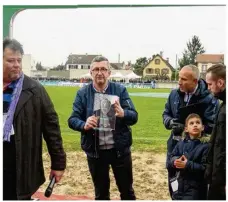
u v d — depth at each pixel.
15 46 3.01
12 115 2.96
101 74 3.69
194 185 3.51
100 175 3.79
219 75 3.26
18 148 2.96
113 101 3.69
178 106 3.72
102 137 3.71
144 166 4.58
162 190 4.38
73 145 4.67
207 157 3.20
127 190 3.82
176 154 3.58
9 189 3.05
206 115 3.63
